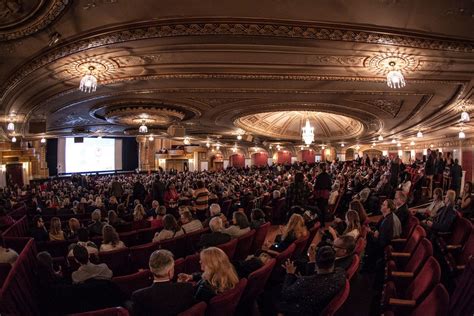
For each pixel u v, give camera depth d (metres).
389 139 27.08
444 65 6.71
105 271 3.82
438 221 5.62
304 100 10.73
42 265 3.92
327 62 6.62
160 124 15.95
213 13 4.70
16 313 3.43
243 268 3.92
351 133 24.22
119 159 33.50
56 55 6.07
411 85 8.43
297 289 2.97
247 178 17.28
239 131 21.53
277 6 4.49
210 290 2.97
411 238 4.65
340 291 2.75
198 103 11.35
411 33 5.25
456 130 19.14
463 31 5.18
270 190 12.66
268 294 4.05
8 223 8.25
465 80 7.84
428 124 16.28
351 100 10.61
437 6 4.41
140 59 6.47
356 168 18.83
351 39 5.41
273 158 41.34
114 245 5.34
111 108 11.70
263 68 7.05
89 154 30.77
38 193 16.17
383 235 5.11
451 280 4.05
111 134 22.80
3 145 16.59
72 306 3.38
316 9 4.56
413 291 3.19
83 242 5.01
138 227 7.59
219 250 3.12
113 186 12.83
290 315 2.96
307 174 15.23
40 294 3.84
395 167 11.44
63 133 20.95
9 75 7.17
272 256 4.53
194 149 33.62
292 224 4.91
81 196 14.97
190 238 5.75
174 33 5.23
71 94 9.32
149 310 2.70
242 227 5.69
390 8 4.50
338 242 3.88
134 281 3.73
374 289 4.48
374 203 9.74
